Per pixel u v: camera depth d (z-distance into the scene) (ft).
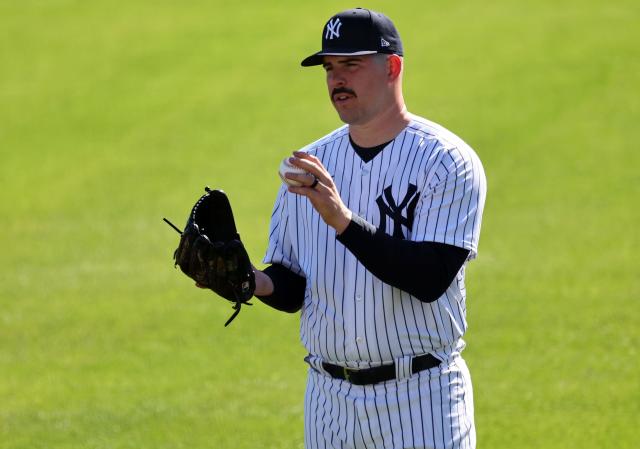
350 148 52.54
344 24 49.88
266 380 111.55
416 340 50.75
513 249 160.35
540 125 231.30
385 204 50.72
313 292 52.90
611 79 256.73
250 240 172.55
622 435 89.45
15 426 100.01
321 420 53.42
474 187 50.31
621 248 157.79
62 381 114.42
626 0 317.42
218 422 98.32
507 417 95.76
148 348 125.29
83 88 274.77
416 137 50.98
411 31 302.45
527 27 299.38
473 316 130.52
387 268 47.21
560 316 128.67
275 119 247.29
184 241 52.24
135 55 296.30
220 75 278.87
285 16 322.34
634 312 128.47
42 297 149.18
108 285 153.48
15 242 180.14
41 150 235.61
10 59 297.74
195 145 233.76
